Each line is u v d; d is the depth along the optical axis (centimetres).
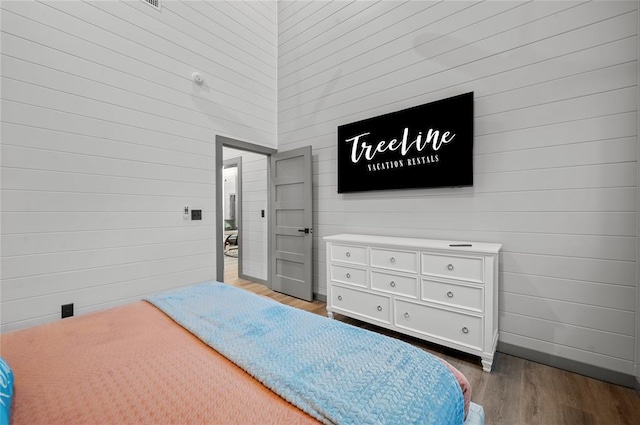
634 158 165
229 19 323
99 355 100
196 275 288
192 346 107
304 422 68
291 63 363
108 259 229
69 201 209
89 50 219
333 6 317
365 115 289
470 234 224
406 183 253
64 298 206
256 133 353
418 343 227
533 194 197
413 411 71
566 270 186
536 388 168
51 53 201
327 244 268
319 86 331
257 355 97
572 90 182
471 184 218
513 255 205
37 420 68
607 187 173
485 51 215
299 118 354
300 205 341
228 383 84
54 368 91
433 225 244
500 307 211
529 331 200
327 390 77
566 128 184
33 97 193
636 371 164
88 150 218
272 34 376
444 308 199
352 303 250
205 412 71
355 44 297
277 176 372
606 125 172
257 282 413
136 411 71
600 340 176
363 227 292
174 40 272
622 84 168
